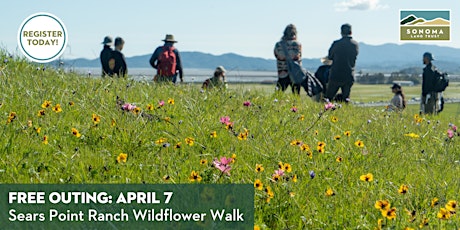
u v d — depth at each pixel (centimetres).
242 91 1197
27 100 791
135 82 1117
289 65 1612
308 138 791
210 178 550
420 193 573
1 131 639
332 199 540
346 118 1075
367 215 503
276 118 905
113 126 693
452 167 727
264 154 655
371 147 779
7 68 1062
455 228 482
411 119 1259
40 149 609
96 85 1002
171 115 810
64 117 734
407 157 755
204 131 732
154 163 596
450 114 1552
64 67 1156
